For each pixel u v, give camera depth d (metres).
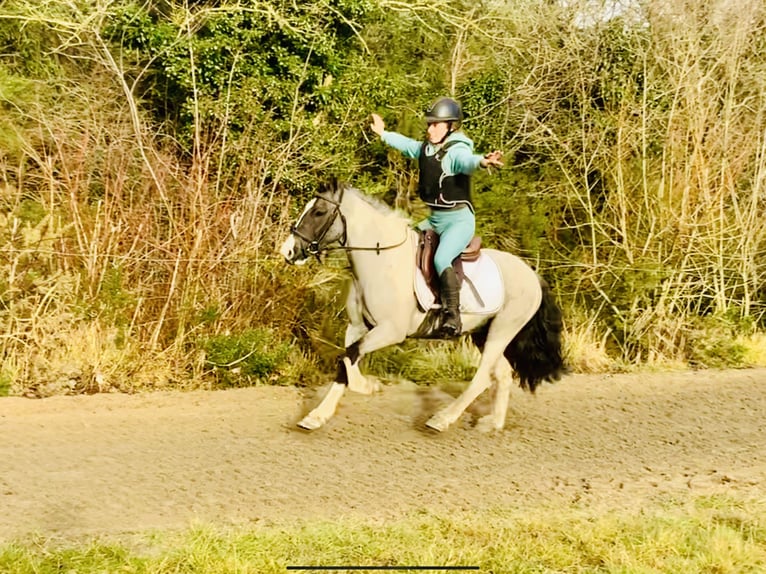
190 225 8.95
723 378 9.65
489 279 6.95
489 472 6.35
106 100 11.05
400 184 11.59
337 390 6.75
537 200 11.30
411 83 12.74
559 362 7.41
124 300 8.62
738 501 5.80
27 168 10.25
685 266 10.95
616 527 5.20
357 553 4.73
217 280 9.10
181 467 6.19
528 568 4.62
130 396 8.02
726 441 7.38
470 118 12.19
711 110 11.22
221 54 10.98
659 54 11.59
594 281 10.76
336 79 11.56
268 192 10.70
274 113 11.21
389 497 5.74
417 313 6.79
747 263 11.23
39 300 8.65
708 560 4.76
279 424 7.36
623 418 8.00
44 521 5.10
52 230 8.78
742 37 11.37
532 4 12.92
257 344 8.84
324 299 9.58
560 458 6.76
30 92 11.22
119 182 9.09
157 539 4.82
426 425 7.10
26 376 8.16
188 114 10.91
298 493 5.75
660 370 10.07
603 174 11.20
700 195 10.90
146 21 11.00
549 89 11.92
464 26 12.92
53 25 11.91
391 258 6.67
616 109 11.59
